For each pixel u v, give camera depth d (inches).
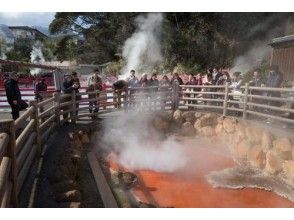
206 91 484.4
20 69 1333.7
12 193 162.4
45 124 299.1
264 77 486.6
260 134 341.1
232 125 399.2
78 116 412.2
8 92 317.7
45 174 220.4
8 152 158.9
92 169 270.8
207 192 269.4
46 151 273.1
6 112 449.7
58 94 362.3
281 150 303.1
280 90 322.0
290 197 262.1
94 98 433.1
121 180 268.1
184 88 503.2
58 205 178.4
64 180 211.3
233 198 259.6
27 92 673.6
